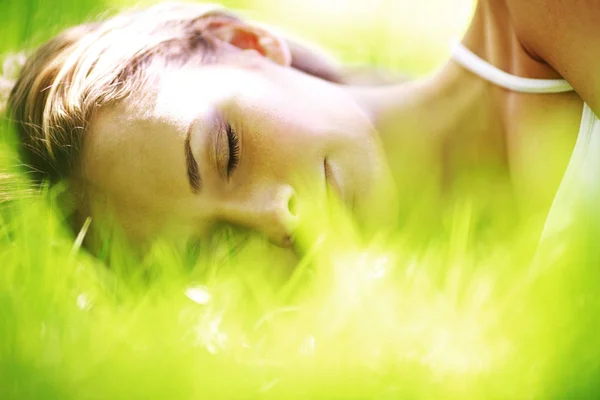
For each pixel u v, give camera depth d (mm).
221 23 947
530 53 907
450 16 1292
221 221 872
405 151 931
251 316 876
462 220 924
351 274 875
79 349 821
